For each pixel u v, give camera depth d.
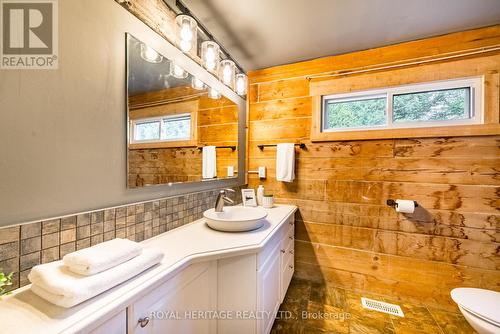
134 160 1.10
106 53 0.97
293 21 1.54
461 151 1.63
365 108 1.99
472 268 1.61
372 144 1.88
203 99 1.65
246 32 1.66
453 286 1.66
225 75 1.91
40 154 0.76
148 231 1.16
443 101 1.76
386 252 1.84
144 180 1.16
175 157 1.39
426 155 1.72
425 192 1.72
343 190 1.97
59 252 0.80
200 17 1.49
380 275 1.85
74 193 0.86
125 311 0.67
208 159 1.73
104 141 0.96
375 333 1.46
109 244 0.82
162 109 1.28
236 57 2.05
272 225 1.45
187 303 0.96
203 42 1.60
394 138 1.80
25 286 0.70
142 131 1.15
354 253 1.94
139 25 1.12
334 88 1.99
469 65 1.61
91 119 0.91
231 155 2.06
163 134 1.29
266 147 2.27
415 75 1.74
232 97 2.08
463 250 1.63
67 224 0.82
